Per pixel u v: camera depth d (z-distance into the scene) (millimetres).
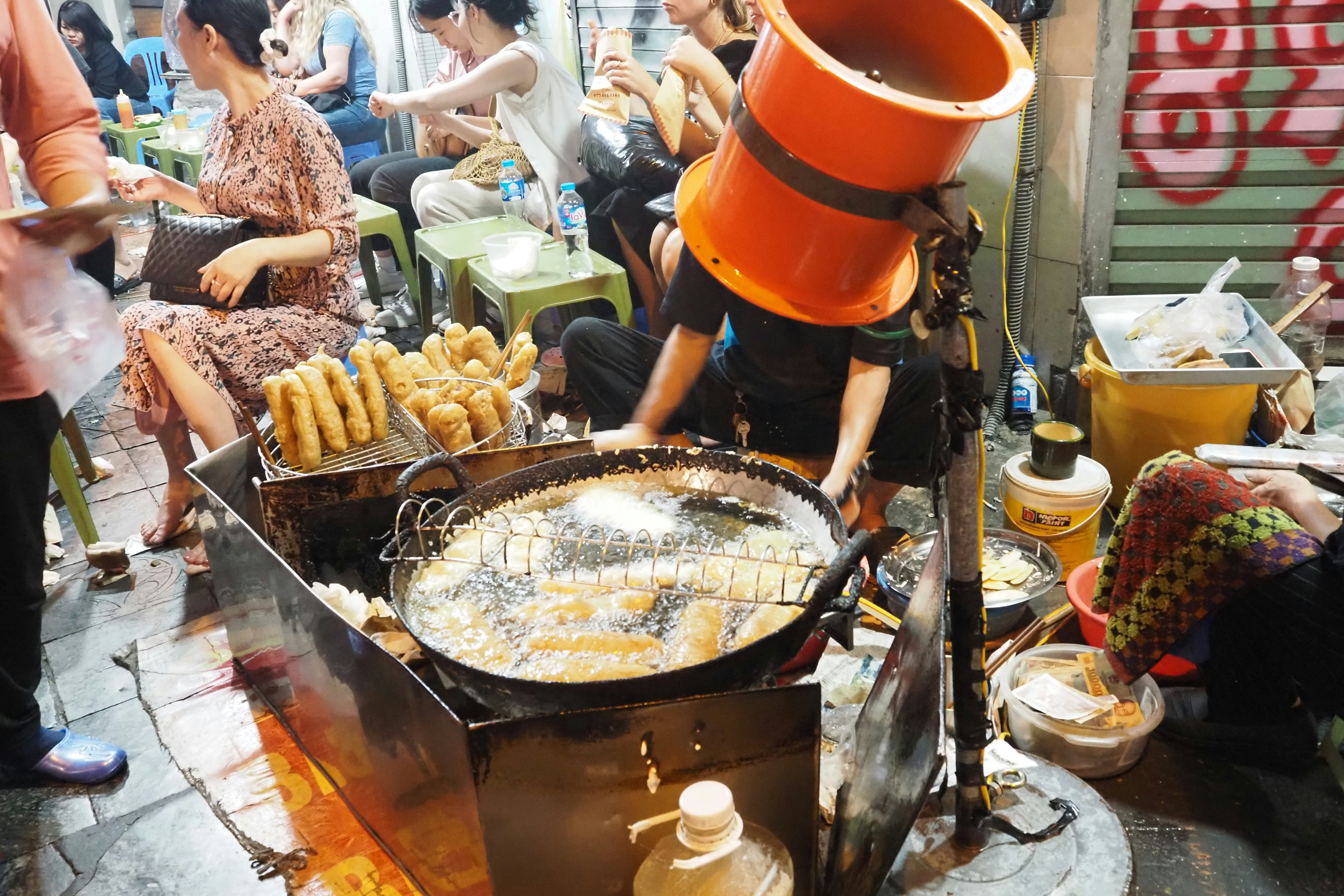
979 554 1536
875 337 2645
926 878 1719
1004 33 1297
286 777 2277
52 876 2123
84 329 2230
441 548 1931
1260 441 3193
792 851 1739
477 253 4320
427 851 1866
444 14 5363
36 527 2271
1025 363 3906
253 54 3258
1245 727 2209
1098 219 3617
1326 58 3271
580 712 1512
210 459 2479
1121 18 3326
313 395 2596
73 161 2400
